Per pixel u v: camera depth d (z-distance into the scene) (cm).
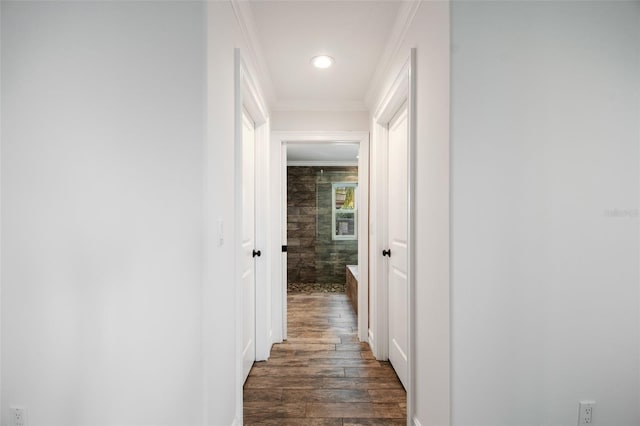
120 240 137
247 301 261
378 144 296
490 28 138
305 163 657
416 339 182
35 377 141
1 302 141
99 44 136
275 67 263
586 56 141
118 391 139
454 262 139
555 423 142
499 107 139
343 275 656
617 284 142
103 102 137
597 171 141
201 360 135
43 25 137
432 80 157
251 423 200
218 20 151
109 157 137
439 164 149
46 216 139
